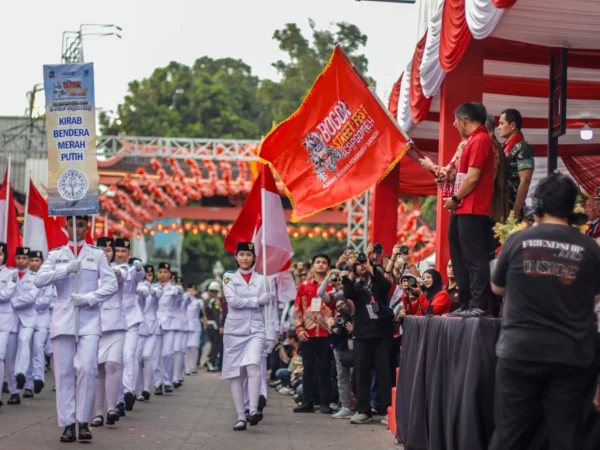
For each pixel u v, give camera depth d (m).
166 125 60.53
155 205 31.95
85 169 10.82
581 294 5.96
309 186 10.82
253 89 69.44
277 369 21.73
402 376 9.70
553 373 5.91
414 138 18.33
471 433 6.86
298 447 10.53
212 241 61.88
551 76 12.43
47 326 16.30
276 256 13.70
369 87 10.63
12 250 17.89
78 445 10.29
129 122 61.53
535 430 6.18
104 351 12.17
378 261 13.20
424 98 13.69
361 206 28.55
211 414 14.27
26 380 15.84
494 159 7.91
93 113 10.84
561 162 20.20
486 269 7.74
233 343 12.31
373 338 12.69
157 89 63.47
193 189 33.69
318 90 10.74
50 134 10.88
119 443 10.55
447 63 11.24
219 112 61.91
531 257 6.01
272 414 14.43
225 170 30.53
